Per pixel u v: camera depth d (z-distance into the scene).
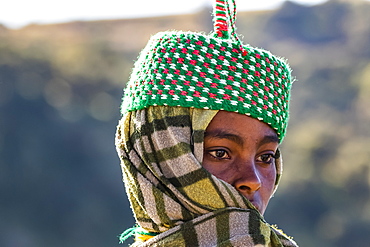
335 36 57.25
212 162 3.27
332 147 39.25
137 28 61.84
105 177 38.69
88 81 47.06
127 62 51.97
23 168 37.12
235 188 3.25
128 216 37.28
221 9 3.50
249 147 3.29
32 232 35.81
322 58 51.78
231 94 3.27
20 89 42.34
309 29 58.44
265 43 55.28
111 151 40.94
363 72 47.59
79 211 36.53
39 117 40.22
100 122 43.28
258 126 3.32
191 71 3.29
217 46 3.33
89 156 39.16
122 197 38.38
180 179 3.20
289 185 37.75
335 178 38.19
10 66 44.19
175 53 3.33
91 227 36.16
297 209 37.28
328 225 36.78
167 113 3.28
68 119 41.34
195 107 3.25
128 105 3.42
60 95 44.94
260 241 3.11
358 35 56.62
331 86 46.34
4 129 38.38
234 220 3.15
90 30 59.66
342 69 48.44
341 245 35.97
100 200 37.66
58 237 36.00
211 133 3.26
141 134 3.31
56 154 38.56
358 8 61.66
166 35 3.41
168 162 3.23
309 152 39.09
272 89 3.37
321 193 37.53
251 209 3.20
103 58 49.78
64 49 50.00
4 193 36.38
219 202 3.17
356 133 41.91
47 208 36.03
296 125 42.25
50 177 37.47
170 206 3.20
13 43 49.00
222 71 3.29
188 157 3.20
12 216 35.72
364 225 36.25
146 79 3.35
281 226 36.62
